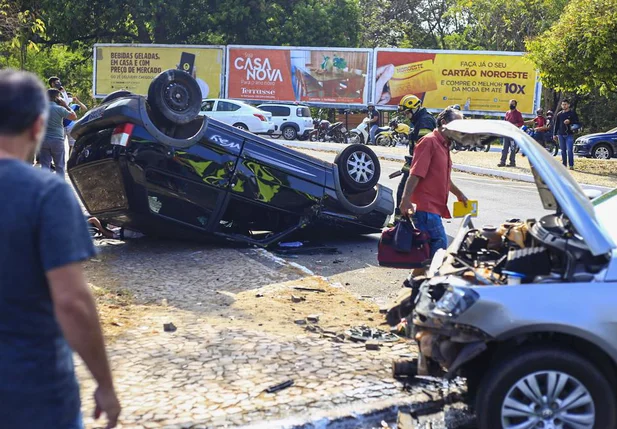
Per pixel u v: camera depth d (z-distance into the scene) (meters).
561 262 4.06
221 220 9.38
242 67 33.53
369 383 4.72
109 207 8.49
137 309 6.21
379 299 7.20
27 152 2.45
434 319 3.93
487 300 3.79
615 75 17.20
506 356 3.80
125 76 33.94
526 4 37.06
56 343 2.36
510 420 3.76
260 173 8.81
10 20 14.30
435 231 6.50
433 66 33.00
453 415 4.45
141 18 35.06
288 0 38.50
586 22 17.00
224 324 5.82
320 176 9.21
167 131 8.18
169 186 8.26
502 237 4.83
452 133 5.04
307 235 9.70
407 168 9.54
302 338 5.54
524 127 20.56
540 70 18.44
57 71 40.19
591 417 3.71
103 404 2.44
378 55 33.06
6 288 2.26
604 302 3.72
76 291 2.26
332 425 4.19
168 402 4.32
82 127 8.27
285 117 30.81
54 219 2.25
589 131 38.75
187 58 33.56
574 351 3.76
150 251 8.72
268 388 4.56
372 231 9.88
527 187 15.45
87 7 34.88
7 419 2.27
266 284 7.31
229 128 8.62
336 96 33.47
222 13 36.03
